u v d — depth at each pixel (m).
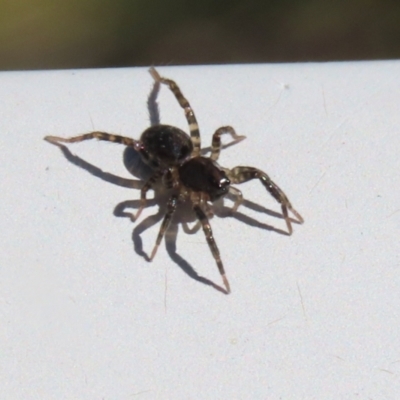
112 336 0.11
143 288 0.11
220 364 0.11
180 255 0.11
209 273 0.11
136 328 0.11
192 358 0.11
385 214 0.11
